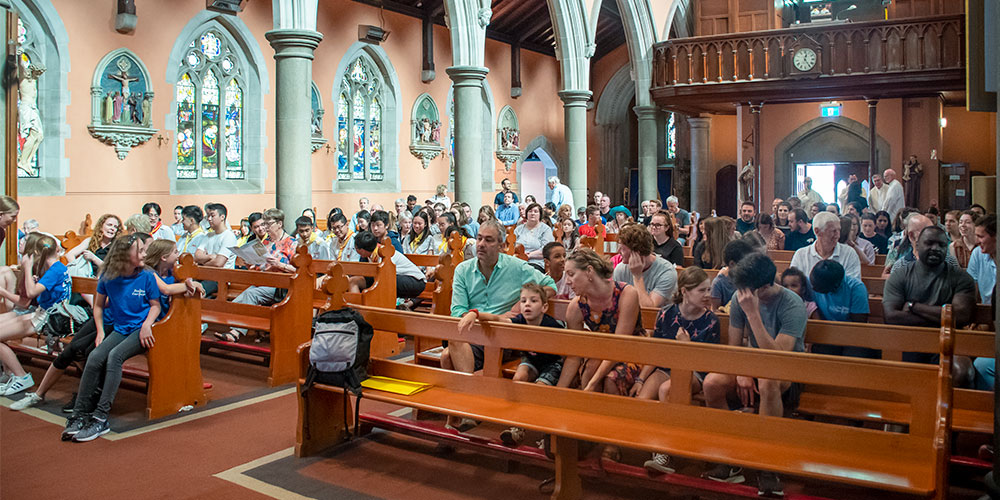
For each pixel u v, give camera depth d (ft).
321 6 64.80
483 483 15.51
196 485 15.39
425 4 75.15
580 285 15.64
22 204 46.47
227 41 59.36
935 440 10.82
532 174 98.73
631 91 95.25
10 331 22.24
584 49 63.77
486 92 82.23
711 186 86.38
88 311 24.61
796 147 67.21
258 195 61.46
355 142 70.08
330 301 17.34
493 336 16.14
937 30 54.13
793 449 12.71
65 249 28.94
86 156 50.06
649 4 68.80
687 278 15.29
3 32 27.55
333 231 32.89
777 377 12.95
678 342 13.82
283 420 19.97
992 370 15.28
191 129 57.31
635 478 14.37
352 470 16.26
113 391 18.94
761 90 59.41
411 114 75.05
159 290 20.03
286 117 42.14
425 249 35.58
